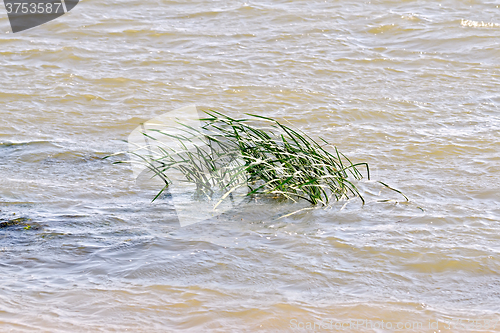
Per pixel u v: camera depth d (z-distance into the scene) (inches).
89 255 319.3
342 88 630.5
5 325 256.7
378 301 275.7
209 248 324.8
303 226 350.3
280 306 271.9
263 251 321.1
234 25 848.3
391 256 314.8
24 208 381.1
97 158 471.8
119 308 270.5
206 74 674.8
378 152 475.5
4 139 508.7
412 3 913.5
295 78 659.4
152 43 786.8
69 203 389.1
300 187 374.9
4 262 311.4
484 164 444.1
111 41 794.2
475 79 642.8
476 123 530.6
